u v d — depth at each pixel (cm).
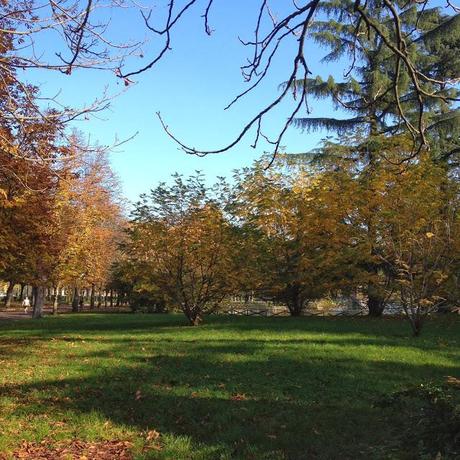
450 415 461
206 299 1852
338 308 2623
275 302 2428
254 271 1891
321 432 627
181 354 1146
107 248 3788
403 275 1416
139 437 614
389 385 841
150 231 1814
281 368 969
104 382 881
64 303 6525
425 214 1454
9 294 5184
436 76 2058
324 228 1978
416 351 1143
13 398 779
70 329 1797
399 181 1633
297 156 2412
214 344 1276
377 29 312
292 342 1283
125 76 327
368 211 1758
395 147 1808
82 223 2967
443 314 1560
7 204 1149
